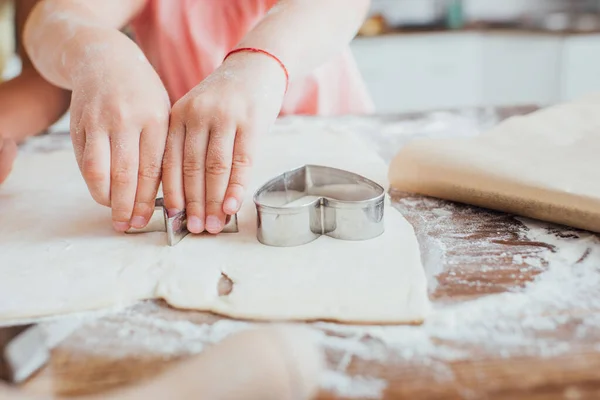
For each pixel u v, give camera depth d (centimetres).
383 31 257
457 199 73
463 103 255
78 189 83
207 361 35
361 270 57
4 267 61
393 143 99
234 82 69
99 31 79
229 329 50
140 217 65
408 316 49
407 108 256
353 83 129
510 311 50
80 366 46
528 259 59
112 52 73
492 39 249
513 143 78
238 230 67
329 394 41
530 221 68
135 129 65
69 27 81
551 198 64
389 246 62
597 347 45
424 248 62
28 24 90
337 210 63
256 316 51
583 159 72
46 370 45
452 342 46
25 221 72
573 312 50
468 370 43
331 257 60
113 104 66
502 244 62
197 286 56
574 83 235
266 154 93
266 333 37
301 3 85
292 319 51
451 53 249
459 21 271
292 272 57
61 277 59
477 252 61
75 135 67
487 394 40
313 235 64
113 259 62
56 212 75
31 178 88
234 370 34
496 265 58
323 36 83
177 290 55
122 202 64
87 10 90
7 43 165
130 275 58
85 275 59
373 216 63
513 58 246
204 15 111
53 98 113
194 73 113
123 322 52
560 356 44
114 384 44
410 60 249
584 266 57
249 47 74
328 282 55
